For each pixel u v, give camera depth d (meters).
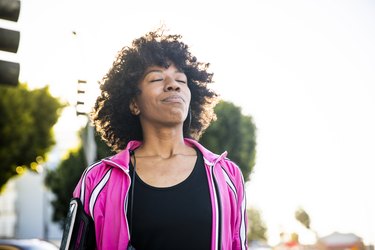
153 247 1.98
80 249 2.04
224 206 2.07
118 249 1.97
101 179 2.10
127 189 2.03
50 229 48.97
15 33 4.88
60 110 24.62
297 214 34.03
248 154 24.14
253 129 24.47
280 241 28.97
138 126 2.43
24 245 5.59
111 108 2.40
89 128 12.73
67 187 26.55
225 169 2.18
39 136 24.27
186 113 2.22
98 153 12.73
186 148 2.20
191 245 1.98
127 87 2.27
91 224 2.07
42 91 24.17
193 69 2.44
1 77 5.11
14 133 23.44
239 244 2.19
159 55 2.24
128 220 2.00
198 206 2.01
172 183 2.06
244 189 2.23
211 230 2.00
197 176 2.08
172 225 1.98
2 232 45.59
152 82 2.21
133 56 2.30
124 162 2.07
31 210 49.75
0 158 23.48
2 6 4.77
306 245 26.42
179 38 2.45
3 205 45.88
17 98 23.36
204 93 2.49
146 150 2.19
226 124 23.81
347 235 24.67
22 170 24.59
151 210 2.00
